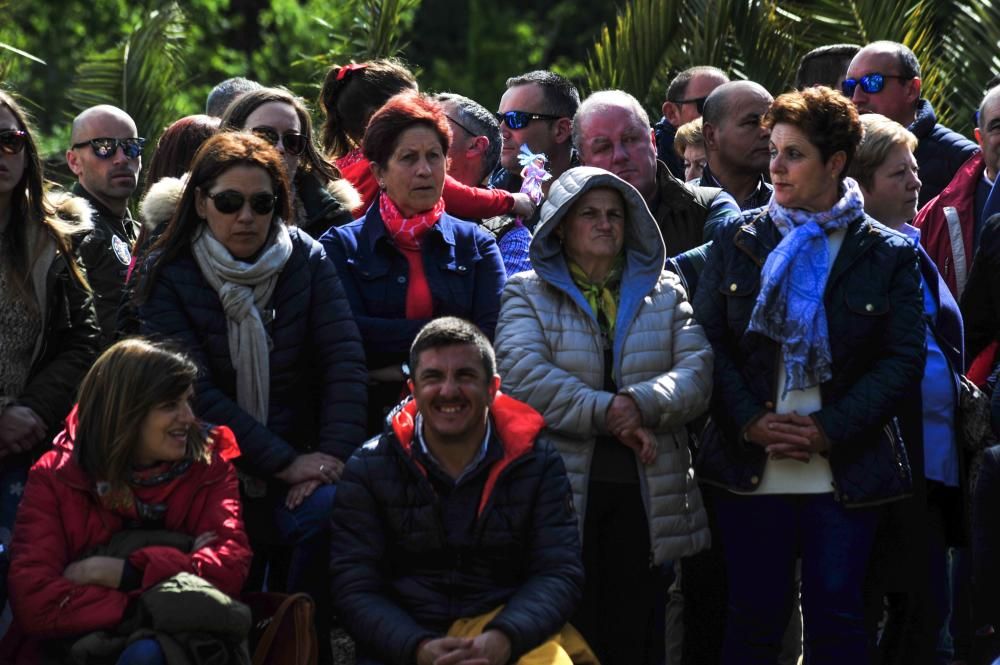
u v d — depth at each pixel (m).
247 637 15.95
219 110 22.75
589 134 19.72
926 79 32.50
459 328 15.62
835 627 16.56
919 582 17.55
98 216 20.42
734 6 34.38
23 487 17.12
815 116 16.80
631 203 17.20
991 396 19.09
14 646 15.73
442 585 15.67
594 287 17.34
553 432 16.91
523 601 15.33
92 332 17.83
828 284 16.80
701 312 17.34
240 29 80.06
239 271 16.62
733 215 17.62
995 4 32.62
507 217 19.94
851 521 16.70
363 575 15.52
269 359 16.84
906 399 17.14
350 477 15.75
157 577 15.23
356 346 17.20
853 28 34.19
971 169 21.89
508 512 15.63
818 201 17.00
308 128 19.44
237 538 15.80
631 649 16.98
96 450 15.53
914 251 17.02
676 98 27.36
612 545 17.02
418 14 86.00
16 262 17.23
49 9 74.12
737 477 16.92
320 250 17.39
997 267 19.30
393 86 20.61
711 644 18.19
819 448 16.48
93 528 15.69
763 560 16.91
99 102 37.00
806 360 16.58
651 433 16.67
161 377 15.55
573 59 84.69
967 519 18.47
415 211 18.12
